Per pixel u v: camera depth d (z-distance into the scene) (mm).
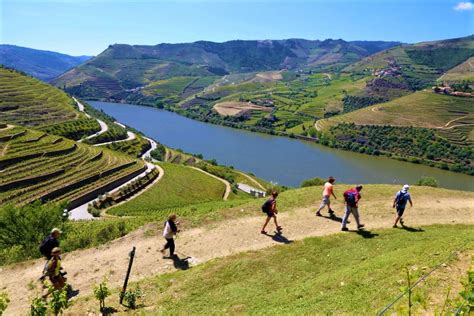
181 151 194875
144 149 189625
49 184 96562
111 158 128250
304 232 22578
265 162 181375
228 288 16516
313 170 167500
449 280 12484
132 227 26281
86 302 16281
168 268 19391
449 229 22328
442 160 180125
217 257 19984
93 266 20312
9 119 171250
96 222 38156
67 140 132625
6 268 21297
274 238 21906
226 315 14367
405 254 16594
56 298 13172
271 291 16031
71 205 88812
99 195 95188
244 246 21094
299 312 12992
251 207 27109
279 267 18297
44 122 180375
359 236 21375
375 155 198125
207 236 22766
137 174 122188
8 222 27031
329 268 17781
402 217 24797
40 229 27531
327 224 23734
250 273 17906
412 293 11984
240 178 144125
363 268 15984
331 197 29016
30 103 196625
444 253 15172
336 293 14109
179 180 123500
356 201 21938
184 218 25703
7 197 83750
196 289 16828
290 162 181125
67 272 19891
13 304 17641
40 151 112250
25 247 25516
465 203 28422
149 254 21109
